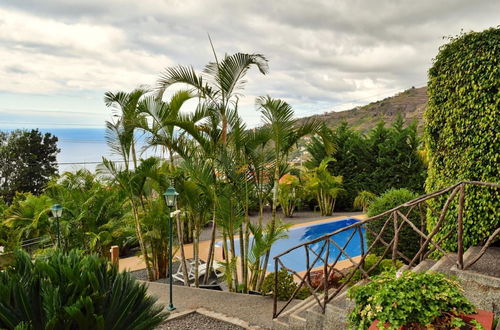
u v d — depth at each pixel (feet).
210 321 16.39
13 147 79.00
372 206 25.07
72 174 40.01
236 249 37.55
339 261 33.73
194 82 22.63
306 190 55.26
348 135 57.72
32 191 80.02
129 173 25.31
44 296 9.56
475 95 14.57
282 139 21.20
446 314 7.52
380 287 8.23
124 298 11.44
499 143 13.80
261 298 20.17
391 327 7.19
